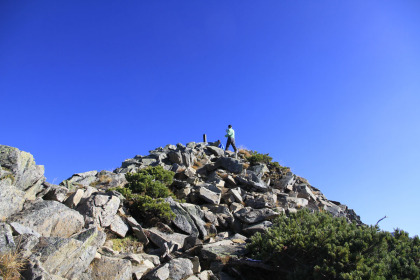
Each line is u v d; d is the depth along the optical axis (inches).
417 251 392.5
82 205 469.4
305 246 391.5
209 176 860.6
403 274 340.2
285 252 398.9
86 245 346.0
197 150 1100.5
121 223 482.3
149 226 532.7
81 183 719.1
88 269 339.6
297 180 982.4
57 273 301.3
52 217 374.0
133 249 453.7
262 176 919.7
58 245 315.6
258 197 714.2
